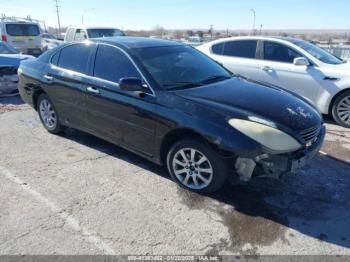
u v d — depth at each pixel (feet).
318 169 13.47
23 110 22.13
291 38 22.06
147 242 9.09
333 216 10.33
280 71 20.62
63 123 16.24
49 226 9.68
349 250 8.87
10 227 9.60
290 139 10.05
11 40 45.14
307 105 12.28
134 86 11.67
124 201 11.02
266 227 9.76
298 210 10.61
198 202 11.00
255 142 9.87
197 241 9.14
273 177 10.23
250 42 22.25
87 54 14.53
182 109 10.98
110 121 13.47
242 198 11.25
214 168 10.65
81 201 10.98
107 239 9.18
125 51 13.10
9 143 16.02
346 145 16.12
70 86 14.85
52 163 13.80
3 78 24.66
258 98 11.75
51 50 16.71
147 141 12.25
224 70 15.01
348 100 18.67
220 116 10.43
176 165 11.80
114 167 13.48
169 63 13.28
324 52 21.36
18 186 11.89
